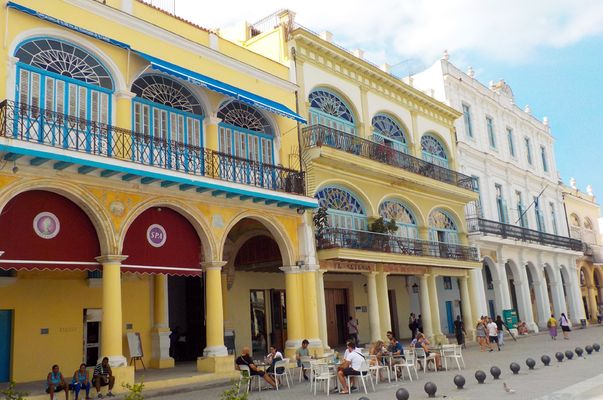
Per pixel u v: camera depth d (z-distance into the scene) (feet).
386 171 69.15
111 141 42.91
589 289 134.92
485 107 107.04
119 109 44.91
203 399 38.70
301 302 58.03
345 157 63.41
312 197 59.26
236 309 65.41
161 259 46.57
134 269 44.19
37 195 39.52
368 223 68.80
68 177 39.83
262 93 57.98
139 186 44.29
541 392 35.04
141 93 48.11
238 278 66.59
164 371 50.11
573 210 137.49
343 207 66.39
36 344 46.96
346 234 62.44
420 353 49.29
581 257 130.82
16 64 39.47
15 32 39.47
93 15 44.47
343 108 70.49
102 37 43.70
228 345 59.26
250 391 43.06
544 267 113.09
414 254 71.10
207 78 49.70
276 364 43.91
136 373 49.06
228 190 48.65
